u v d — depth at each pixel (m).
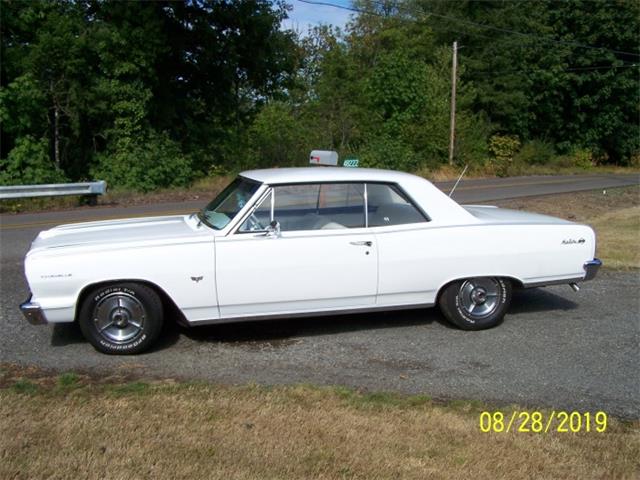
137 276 5.14
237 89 26.08
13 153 19.42
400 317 6.43
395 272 5.70
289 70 26.14
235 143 26.14
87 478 3.23
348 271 5.57
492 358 5.31
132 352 5.24
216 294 5.33
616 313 6.71
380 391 4.53
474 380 4.81
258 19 23.72
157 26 21.34
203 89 25.50
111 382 4.60
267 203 5.45
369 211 5.71
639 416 4.24
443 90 33.94
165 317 6.12
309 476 3.30
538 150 40.44
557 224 6.18
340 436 3.74
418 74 31.80
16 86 19.23
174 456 3.46
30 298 5.24
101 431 3.72
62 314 5.12
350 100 32.69
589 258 6.25
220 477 3.26
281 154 26.92
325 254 5.49
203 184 22.56
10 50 20.00
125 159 21.05
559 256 6.13
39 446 3.53
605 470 3.49
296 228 5.50
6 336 5.69
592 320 6.44
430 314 6.56
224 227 5.38
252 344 5.57
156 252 5.18
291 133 28.16
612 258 9.57
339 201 5.64
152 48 21.36
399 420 3.98
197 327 6.02
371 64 40.50
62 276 5.04
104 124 22.16
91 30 20.67
